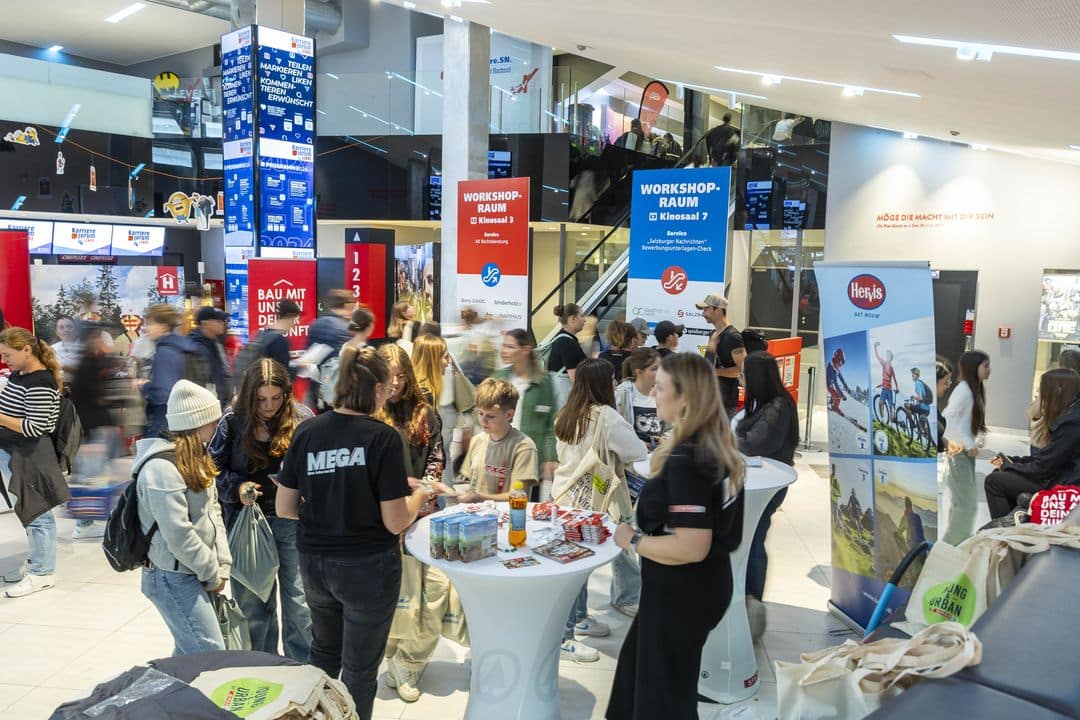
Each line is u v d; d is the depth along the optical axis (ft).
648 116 47.42
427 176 44.86
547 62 41.39
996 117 21.06
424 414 12.54
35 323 22.85
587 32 23.32
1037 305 32.19
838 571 14.55
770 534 19.66
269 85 30.78
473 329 22.47
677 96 49.24
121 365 19.51
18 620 14.26
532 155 41.16
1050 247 31.81
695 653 8.37
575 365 19.84
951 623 3.92
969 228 33.17
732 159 39.29
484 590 9.39
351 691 9.31
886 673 4.01
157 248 53.72
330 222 51.03
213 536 9.96
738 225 38.11
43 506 15.38
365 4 59.06
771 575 16.88
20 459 15.15
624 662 9.29
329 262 39.37
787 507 22.07
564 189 41.04
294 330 26.32
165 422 18.53
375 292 30.89
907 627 8.21
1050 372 14.82
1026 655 3.56
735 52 19.77
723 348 19.34
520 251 21.47
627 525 8.70
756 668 12.23
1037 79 14.06
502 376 21.76
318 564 9.07
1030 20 9.43
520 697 9.77
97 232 50.78
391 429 9.17
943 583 6.31
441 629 11.86
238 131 31.63
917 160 33.91
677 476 7.98
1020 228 32.27
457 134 32.60
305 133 32.19
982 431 16.11
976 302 33.27
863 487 13.44
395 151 45.37
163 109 52.90
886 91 21.08
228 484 11.02
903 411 12.33
